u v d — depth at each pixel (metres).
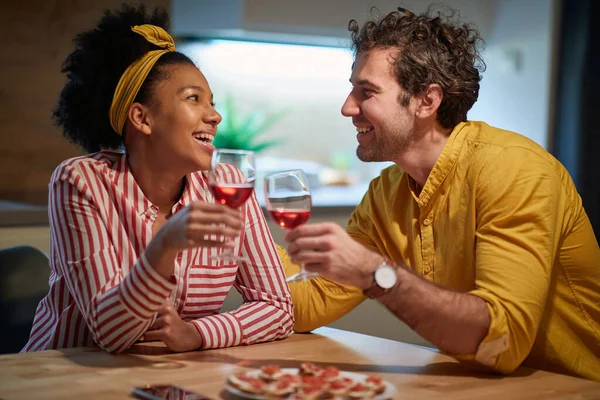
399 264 1.29
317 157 3.73
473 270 1.56
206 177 1.71
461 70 1.65
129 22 1.62
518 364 1.32
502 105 3.82
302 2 3.05
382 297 1.26
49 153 2.76
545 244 1.40
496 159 1.50
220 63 3.41
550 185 1.45
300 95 3.65
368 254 1.26
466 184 1.54
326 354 1.42
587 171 3.67
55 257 1.57
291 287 1.70
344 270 1.24
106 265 1.47
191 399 1.06
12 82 2.68
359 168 3.83
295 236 1.24
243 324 1.51
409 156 1.65
